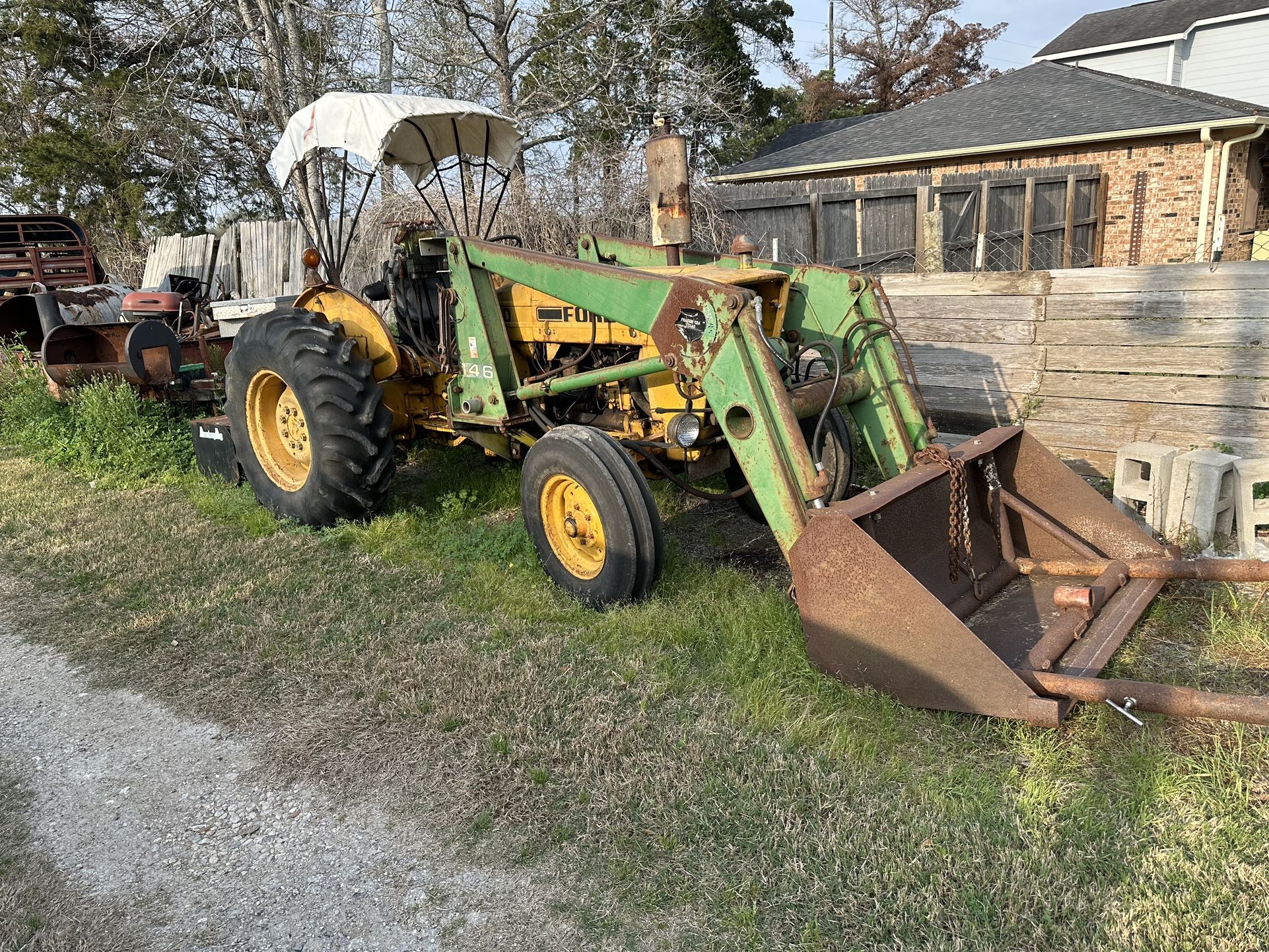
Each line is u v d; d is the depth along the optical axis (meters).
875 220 9.91
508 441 5.08
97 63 19.20
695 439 3.85
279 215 19.34
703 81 15.05
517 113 13.51
